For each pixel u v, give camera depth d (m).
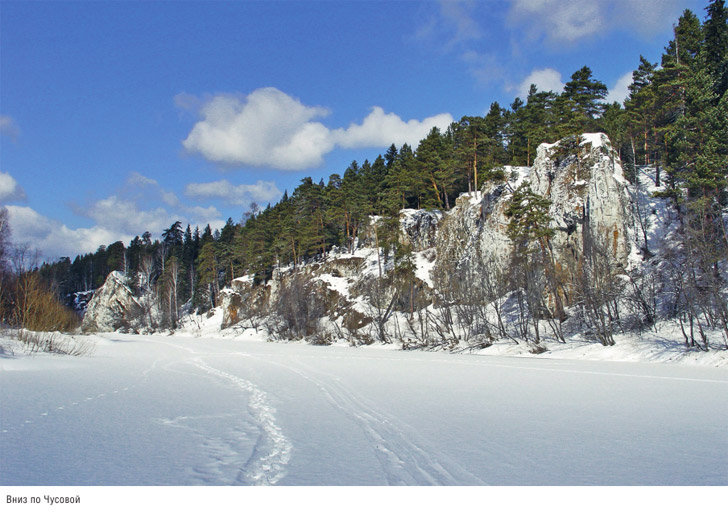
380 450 10.43
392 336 59.53
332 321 70.94
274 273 94.31
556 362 35.41
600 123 62.78
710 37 56.31
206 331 94.50
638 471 9.05
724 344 32.28
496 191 62.69
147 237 165.50
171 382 23.81
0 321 43.25
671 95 52.47
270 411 15.48
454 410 15.73
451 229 70.19
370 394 19.55
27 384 21.27
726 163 39.84
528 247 52.03
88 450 10.23
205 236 139.38
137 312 107.81
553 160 55.91
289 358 41.84
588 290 40.56
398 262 68.25
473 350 46.94
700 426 13.22
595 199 49.56
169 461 9.44
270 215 106.25
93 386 21.47
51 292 52.09
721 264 38.41
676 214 50.16
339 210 88.88
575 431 12.53
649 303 41.16
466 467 9.22
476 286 51.28
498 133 78.69
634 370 28.91
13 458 9.51
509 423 13.55
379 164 109.25
